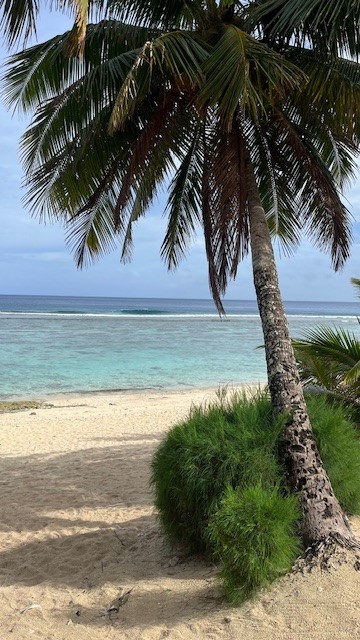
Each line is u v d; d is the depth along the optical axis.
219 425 4.79
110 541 5.38
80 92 5.59
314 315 85.06
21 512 6.51
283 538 3.89
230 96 4.58
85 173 6.05
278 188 6.94
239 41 4.76
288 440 4.57
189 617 3.77
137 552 5.06
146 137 5.61
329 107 5.85
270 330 4.96
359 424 6.16
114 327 47.19
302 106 6.06
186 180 6.90
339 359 6.50
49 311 77.88
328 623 3.45
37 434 11.40
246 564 3.74
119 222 6.40
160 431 11.41
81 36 3.84
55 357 27.25
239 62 4.57
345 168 6.90
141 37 5.91
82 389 19.30
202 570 4.47
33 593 4.48
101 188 6.30
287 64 4.81
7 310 81.50
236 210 5.91
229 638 3.46
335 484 5.00
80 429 11.88
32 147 6.07
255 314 81.50
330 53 5.63
